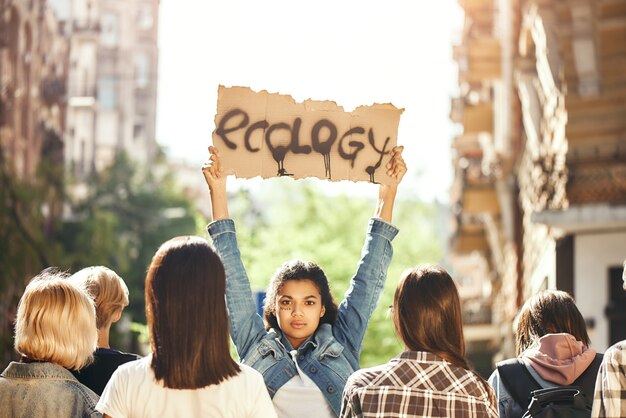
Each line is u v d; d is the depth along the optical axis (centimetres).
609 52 1995
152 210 6141
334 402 648
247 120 675
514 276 3136
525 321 703
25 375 616
